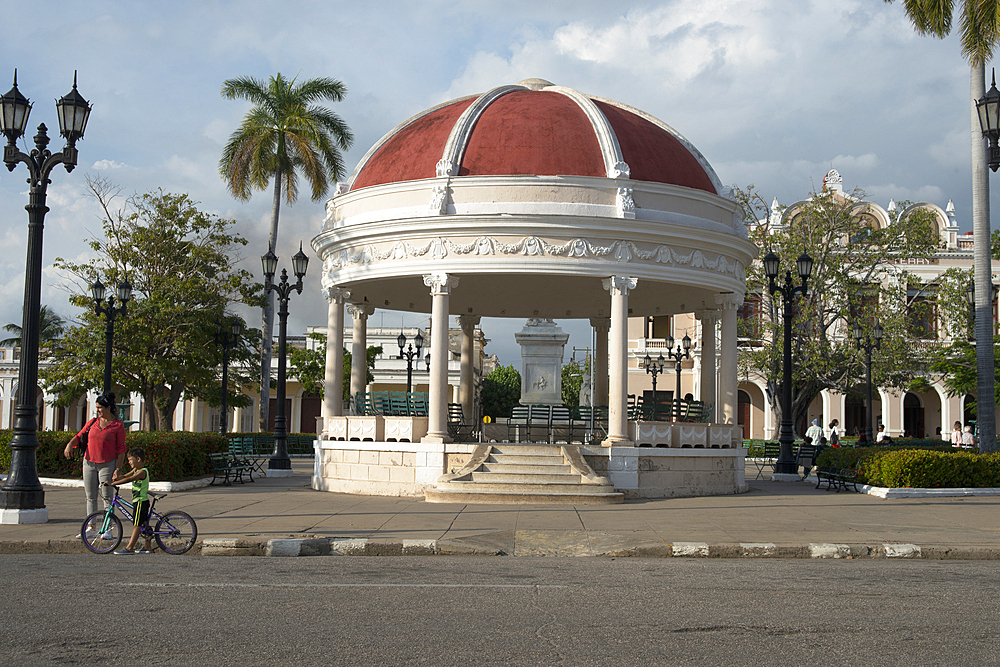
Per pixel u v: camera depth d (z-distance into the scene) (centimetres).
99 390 3975
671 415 2306
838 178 5044
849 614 780
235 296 4244
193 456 2338
